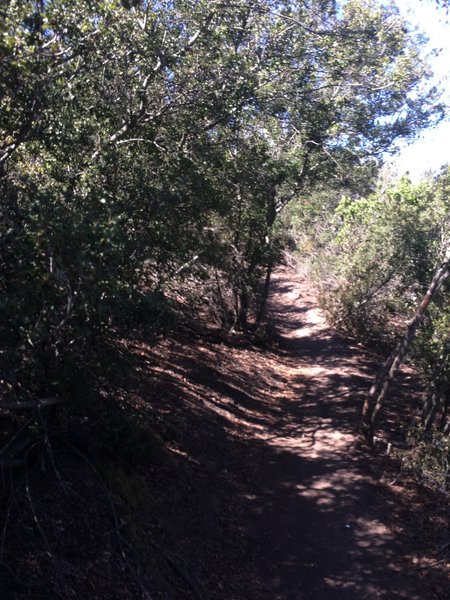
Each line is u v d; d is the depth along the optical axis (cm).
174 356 1802
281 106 1497
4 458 725
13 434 764
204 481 1133
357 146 2003
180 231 1012
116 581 716
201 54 1182
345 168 2078
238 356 2161
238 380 1902
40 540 701
